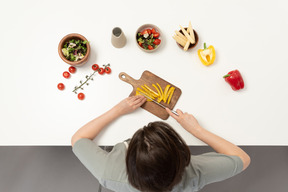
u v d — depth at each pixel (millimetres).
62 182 1420
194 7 992
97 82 950
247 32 983
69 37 888
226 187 1426
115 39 890
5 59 958
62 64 957
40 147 1480
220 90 947
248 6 995
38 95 939
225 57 970
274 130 921
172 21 985
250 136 920
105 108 937
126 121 919
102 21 982
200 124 925
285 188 1405
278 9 993
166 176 516
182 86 948
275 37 981
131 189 697
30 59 959
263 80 956
